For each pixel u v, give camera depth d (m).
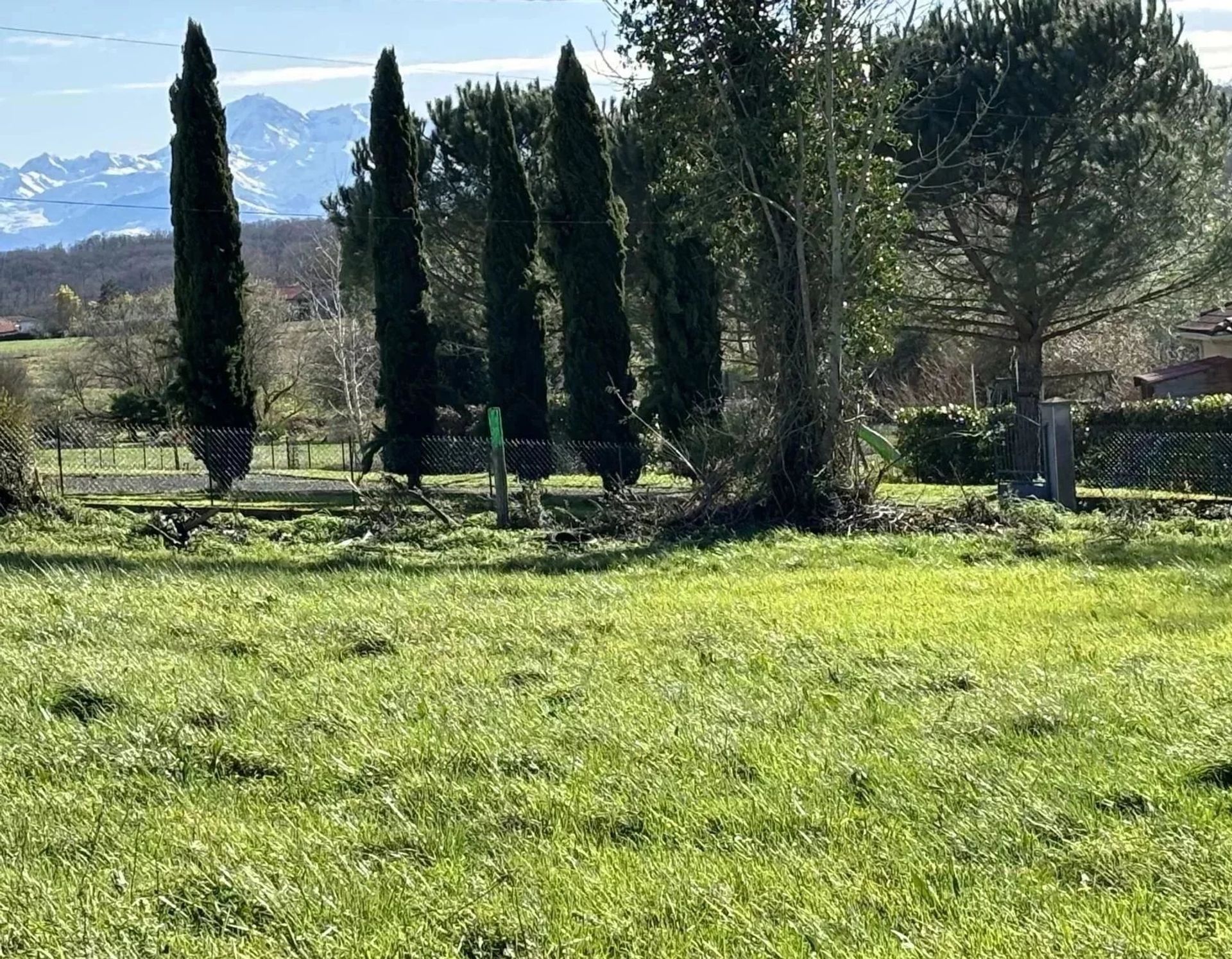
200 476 29.48
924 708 7.60
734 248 21.00
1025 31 29.50
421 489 24.95
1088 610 11.22
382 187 29.91
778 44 20.44
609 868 5.12
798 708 7.60
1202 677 8.25
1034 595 12.29
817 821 5.64
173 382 34.41
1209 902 4.72
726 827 5.60
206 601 11.88
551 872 5.07
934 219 30.44
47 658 9.03
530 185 37.50
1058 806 5.77
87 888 4.95
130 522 20.53
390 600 12.13
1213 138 29.41
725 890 4.84
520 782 6.21
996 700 7.68
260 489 27.48
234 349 29.34
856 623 10.73
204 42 28.91
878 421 29.58
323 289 55.62
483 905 4.74
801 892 4.84
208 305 29.09
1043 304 30.09
